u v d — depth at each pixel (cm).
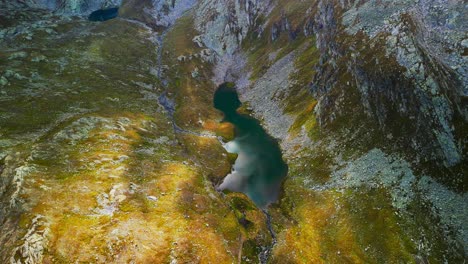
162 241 7600
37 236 7069
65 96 13462
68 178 8881
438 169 7938
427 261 6925
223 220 8644
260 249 8112
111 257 7031
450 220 7262
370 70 9706
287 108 12962
